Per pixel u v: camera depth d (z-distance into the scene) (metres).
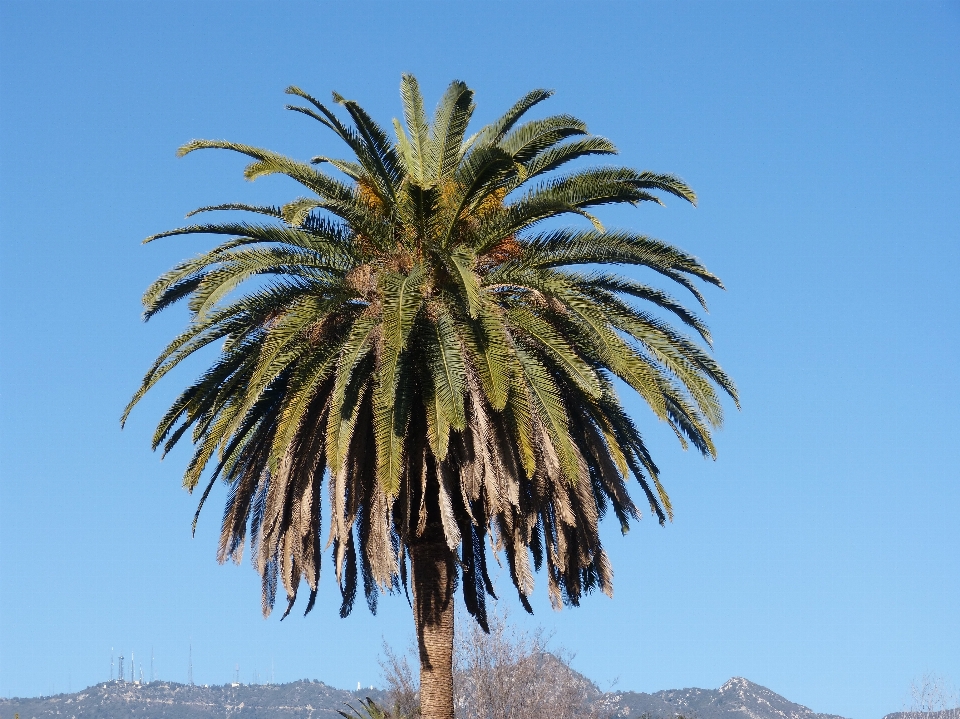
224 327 20.11
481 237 20.23
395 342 17.84
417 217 19.92
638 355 20.20
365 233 20.19
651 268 20.84
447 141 21.20
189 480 19.78
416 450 20.23
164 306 20.62
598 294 21.19
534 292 20.20
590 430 21.47
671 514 22.19
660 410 19.08
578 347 20.91
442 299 19.70
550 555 21.64
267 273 19.55
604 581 21.73
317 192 19.84
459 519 21.34
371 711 39.00
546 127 21.27
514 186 21.53
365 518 20.81
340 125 20.56
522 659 43.72
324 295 19.84
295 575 20.53
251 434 21.72
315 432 20.23
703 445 21.92
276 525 20.41
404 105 22.44
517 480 19.55
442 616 20.77
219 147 19.94
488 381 18.48
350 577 23.38
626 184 20.69
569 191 20.47
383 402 17.84
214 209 20.48
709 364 21.45
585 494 20.77
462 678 43.09
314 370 19.78
